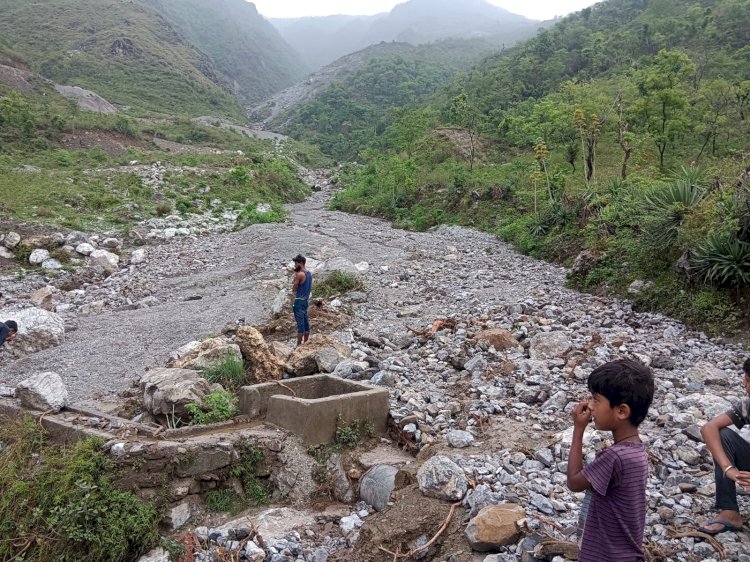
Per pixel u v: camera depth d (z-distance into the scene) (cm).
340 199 4191
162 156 5062
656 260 1380
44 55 10475
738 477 428
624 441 351
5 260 2091
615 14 10131
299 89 17762
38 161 4078
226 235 2703
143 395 844
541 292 1495
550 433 700
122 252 2394
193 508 641
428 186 3638
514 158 4256
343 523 604
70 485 623
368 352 1058
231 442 673
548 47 8431
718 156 3161
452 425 753
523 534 500
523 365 914
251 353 912
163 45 13012
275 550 572
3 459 693
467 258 2142
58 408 781
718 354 1002
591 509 355
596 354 944
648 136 3019
